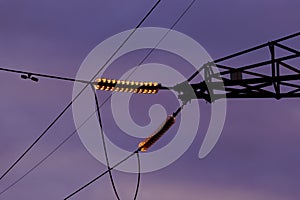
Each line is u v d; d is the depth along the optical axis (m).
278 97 28.14
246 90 28.62
